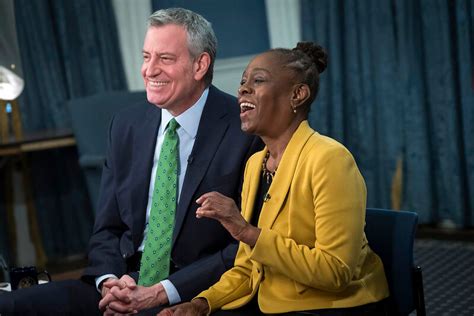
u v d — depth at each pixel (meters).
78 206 5.55
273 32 5.63
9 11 4.21
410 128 5.29
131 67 5.65
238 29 5.74
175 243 2.59
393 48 5.26
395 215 2.31
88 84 5.51
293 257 2.09
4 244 5.31
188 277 2.44
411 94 5.25
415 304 2.30
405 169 5.38
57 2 5.39
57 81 5.43
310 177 2.12
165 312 2.23
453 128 5.16
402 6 5.18
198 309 2.26
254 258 2.11
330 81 5.43
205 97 2.66
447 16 5.07
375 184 5.44
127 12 5.61
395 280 2.29
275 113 2.19
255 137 2.60
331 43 5.37
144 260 2.59
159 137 2.69
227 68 5.76
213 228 2.56
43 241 5.48
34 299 2.46
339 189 2.09
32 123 5.38
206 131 2.63
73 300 2.53
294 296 2.15
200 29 2.60
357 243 2.09
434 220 5.36
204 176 2.59
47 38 5.39
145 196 2.67
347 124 5.48
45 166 5.46
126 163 2.73
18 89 4.28
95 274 2.59
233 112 2.67
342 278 2.08
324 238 2.09
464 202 5.25
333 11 5.33
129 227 2.68
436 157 5.32
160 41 2.56
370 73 5.34
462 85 5.10
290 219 2.15
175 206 2.61
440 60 5.15
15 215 5.29
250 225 2.12
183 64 2.57
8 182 5.25
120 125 2.77
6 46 4.21
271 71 2.18
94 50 5.49
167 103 2.59
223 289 2.31
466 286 4.15
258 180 2.30
